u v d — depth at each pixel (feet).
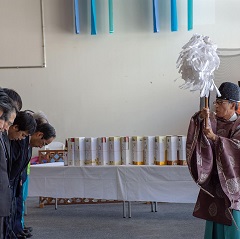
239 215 9.07
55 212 20.16
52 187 17.67
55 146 27.78
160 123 28.81
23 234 13.76
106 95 28.94
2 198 8.95
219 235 9.41
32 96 28.81
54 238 15.14
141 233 15.72
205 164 9.11
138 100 28.91
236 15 28.91
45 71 28.84
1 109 7.98
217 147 9.00
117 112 28.91
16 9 28.81
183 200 16.47
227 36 28.89
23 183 13.78
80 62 28.91
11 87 28.73
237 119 9.23
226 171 8.93
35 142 12.85
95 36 28.96
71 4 28.86
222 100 9.17
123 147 17.22
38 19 28.81
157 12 28.40
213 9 28.78
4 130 8.32
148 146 16.98
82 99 28.89
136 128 28.89
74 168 17.47
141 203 22.36
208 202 9.38
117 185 16.99
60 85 28.89
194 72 8.77
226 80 22.25
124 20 28.89
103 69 28.96
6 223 10.27
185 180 16.43
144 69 28.89
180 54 8.91
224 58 22.27
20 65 28.76
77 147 17.65
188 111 28.78
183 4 28.84
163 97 28.81
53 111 28.84
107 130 28.89
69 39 28.89
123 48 28.91
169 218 18.39
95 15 28.58
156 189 16.63
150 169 16.66
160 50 28.89
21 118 10.73
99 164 17.53
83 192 17.34
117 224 17.31
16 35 28.78
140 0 28.89
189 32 28.81
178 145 16.70
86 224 17.40
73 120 28.89
